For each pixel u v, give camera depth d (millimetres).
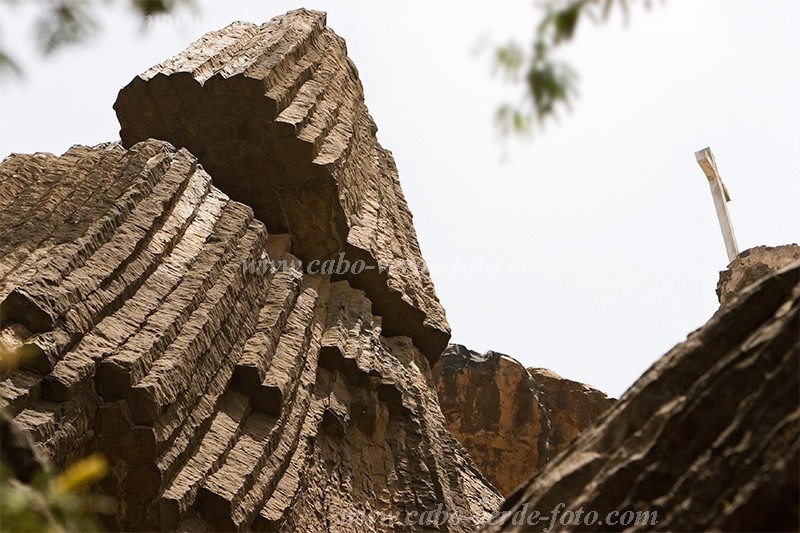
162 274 25047
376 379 29125
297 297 29156
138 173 26844
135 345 22688
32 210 25625
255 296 27484
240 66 30969
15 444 11258
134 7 7637
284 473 25266
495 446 38875
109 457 21469
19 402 20219
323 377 28484
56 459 20266
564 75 6742
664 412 11609
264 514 23812
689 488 10734
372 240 32062
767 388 10781
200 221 27359
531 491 12438
